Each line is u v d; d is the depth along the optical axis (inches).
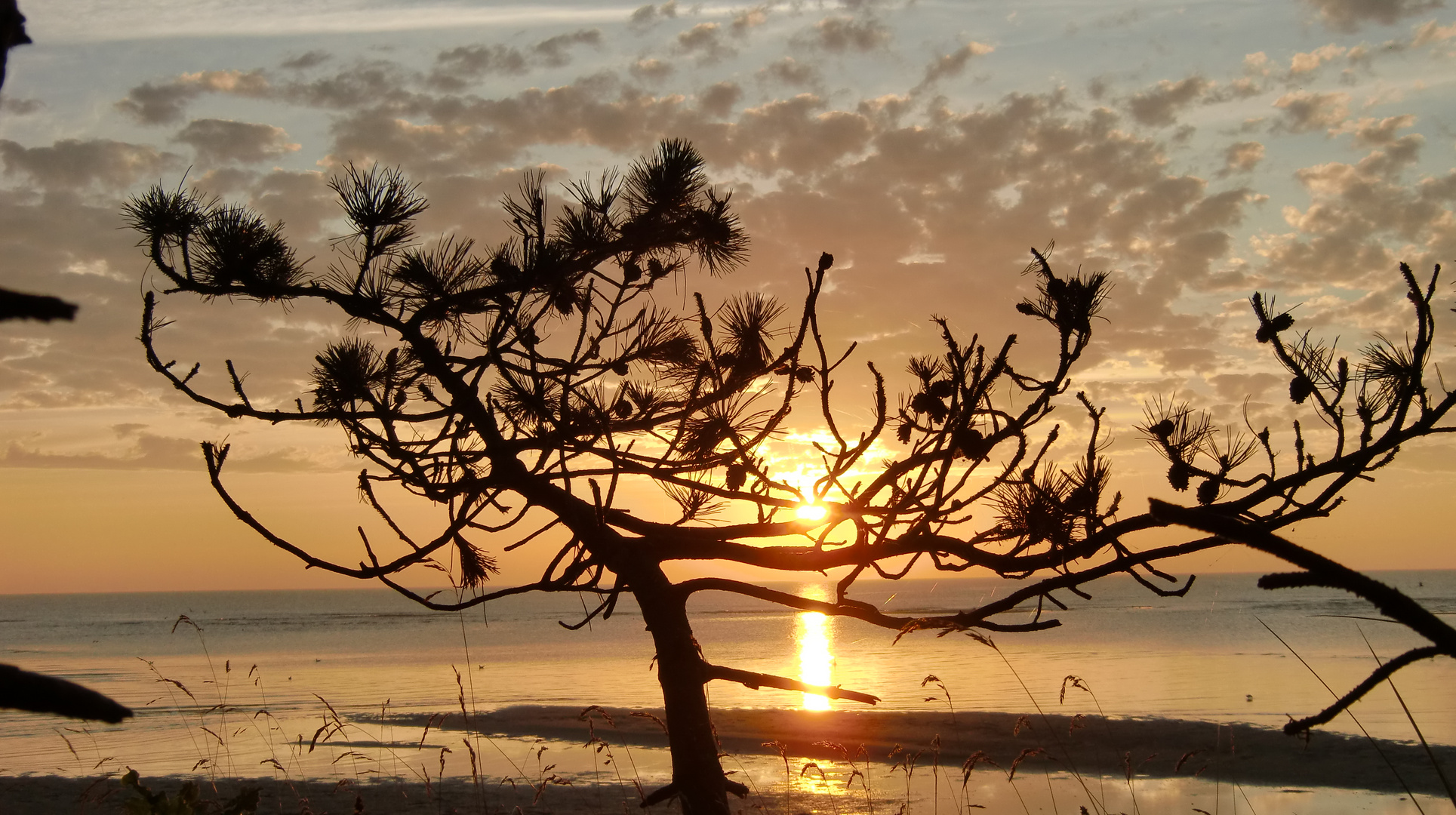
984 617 136.6
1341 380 122.0
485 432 142.1
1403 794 560.4
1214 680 1206.3
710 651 1959.9
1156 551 125.0
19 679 30.8
